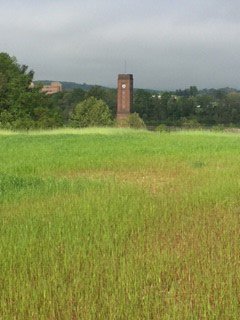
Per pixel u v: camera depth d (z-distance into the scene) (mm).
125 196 12477
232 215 10891
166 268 7117
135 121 78562
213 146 29156
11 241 8211
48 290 6230
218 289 6410
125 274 6734
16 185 14258
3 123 67688
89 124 84312
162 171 18578
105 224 9484
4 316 5547
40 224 9602
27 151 25312
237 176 16250
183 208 11391
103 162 20656
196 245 8375
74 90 138500
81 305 5863
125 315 5633
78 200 11930
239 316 5680
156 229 9531
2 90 74562
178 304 5934
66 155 23234
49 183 14555
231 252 7973
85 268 7059
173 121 128000
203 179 15742
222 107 130250
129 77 115562
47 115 75750
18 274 6820
